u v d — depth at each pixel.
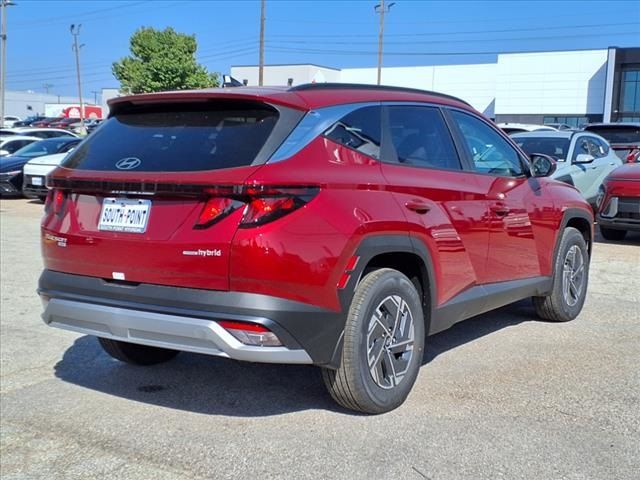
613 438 3.63
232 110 3.76
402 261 4.18
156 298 3.50
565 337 5.46
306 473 3.30
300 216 3.39
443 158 4.52
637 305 6.51
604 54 47.03
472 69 56.59
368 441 3.62
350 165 3.76
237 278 3.31
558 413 3.95
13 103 101.06
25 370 4.87
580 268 6.04
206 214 3.38
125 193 3.65
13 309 6.57
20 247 9.98
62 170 3.99
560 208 5.67
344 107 3.94
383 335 3.86
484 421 3.84
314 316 3.45
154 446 3.64
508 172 5.21
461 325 5.85
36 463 3.49
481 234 4.63
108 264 3.68
